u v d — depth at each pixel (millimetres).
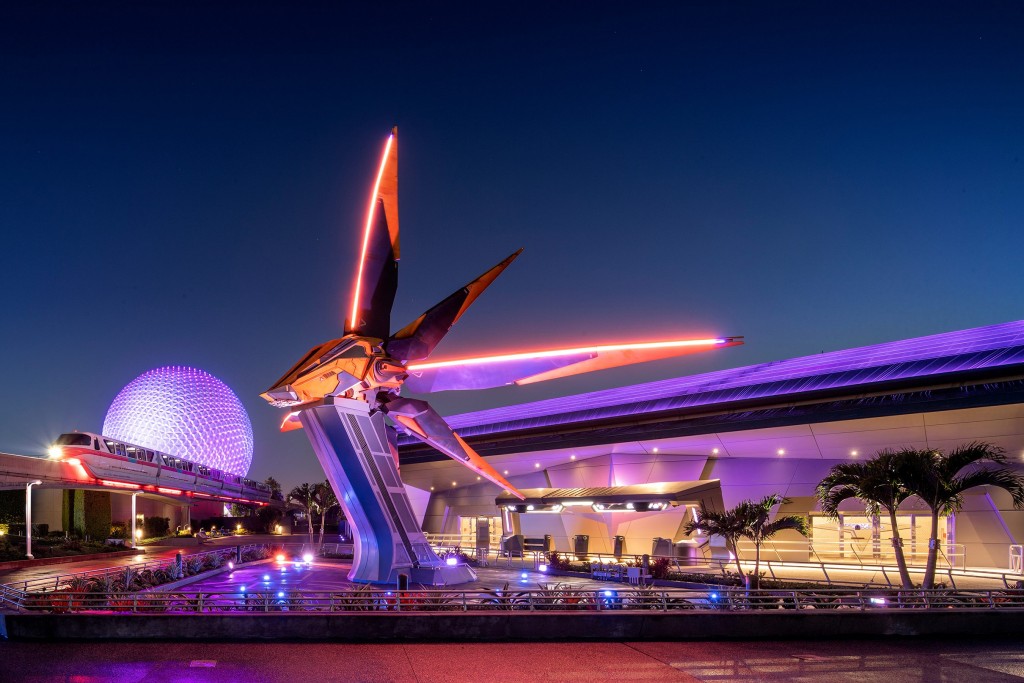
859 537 40156
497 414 55719
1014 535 34781
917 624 17547
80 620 16359
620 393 48062
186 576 35656
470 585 32000
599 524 48781
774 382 40062
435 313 31047
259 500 121312
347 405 32375
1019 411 32719
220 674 13570
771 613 17328
